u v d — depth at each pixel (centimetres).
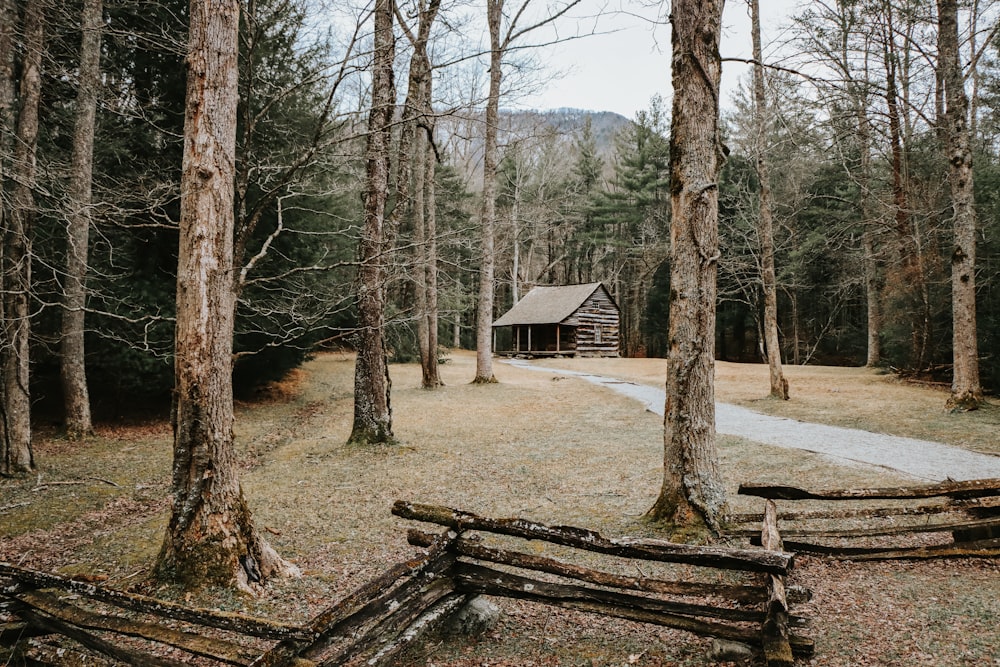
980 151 2012
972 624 378
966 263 1355
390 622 345
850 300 3712
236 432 1357
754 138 1659
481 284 2133
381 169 1072
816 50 1420
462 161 3547
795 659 340
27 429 984
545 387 2081
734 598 343
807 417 1412
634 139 4594
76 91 1147
